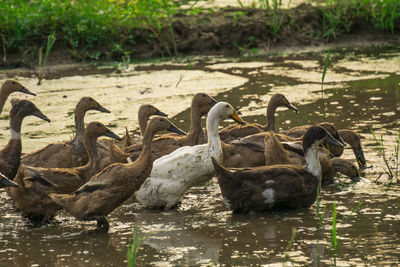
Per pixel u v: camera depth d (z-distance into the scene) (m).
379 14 27.98
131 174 10.66
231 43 26.61
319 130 11.38
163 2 28.50
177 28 26.62
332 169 12.95
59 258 9.55
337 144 11.47
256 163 13.53
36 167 11.91
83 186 10.70
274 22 26.95
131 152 13.55
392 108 17.61
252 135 13.91
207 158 12.18
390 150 14.38
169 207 11.98
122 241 10.21
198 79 21.89
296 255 9.25
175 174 11.91
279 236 10.09
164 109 18.36
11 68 24.09
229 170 11.11
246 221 10.95
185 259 9.29
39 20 25.25
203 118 18.23
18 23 24.61
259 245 9.73
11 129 13.13
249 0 31.56
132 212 11.90
